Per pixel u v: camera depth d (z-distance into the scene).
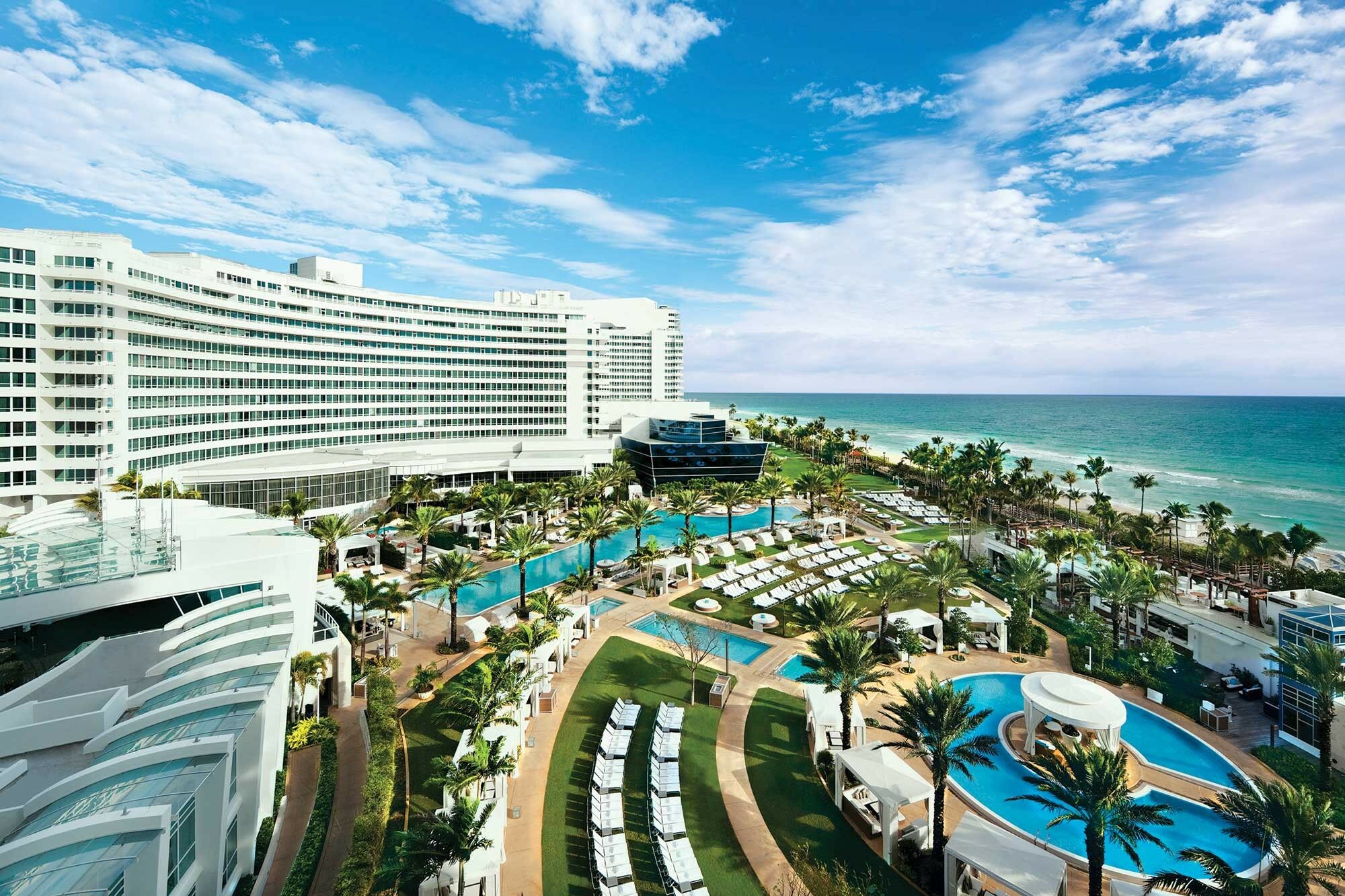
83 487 71.25
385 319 120.12
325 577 63.31
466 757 28.97
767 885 26.28
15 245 69.06
